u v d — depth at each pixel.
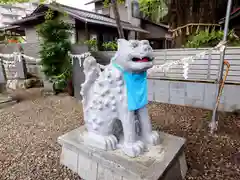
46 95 4.90
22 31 9.08
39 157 2.09
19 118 3.36
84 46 4.05
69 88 4.70
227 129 2.63
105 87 1.57
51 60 4.30
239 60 3.18
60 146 2.32
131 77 1.45
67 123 3.07
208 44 4.08
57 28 4.30
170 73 4.00
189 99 3.77
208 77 3.56
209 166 1.83
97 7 9.70
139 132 1.73
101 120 1.62
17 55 4.94
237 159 1.90
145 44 1.38
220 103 3.41
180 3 4.70
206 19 4.71
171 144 1.71
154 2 5.22
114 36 7.63
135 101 1.46
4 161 2.02
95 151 1.59
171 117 3.21
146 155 1.53
